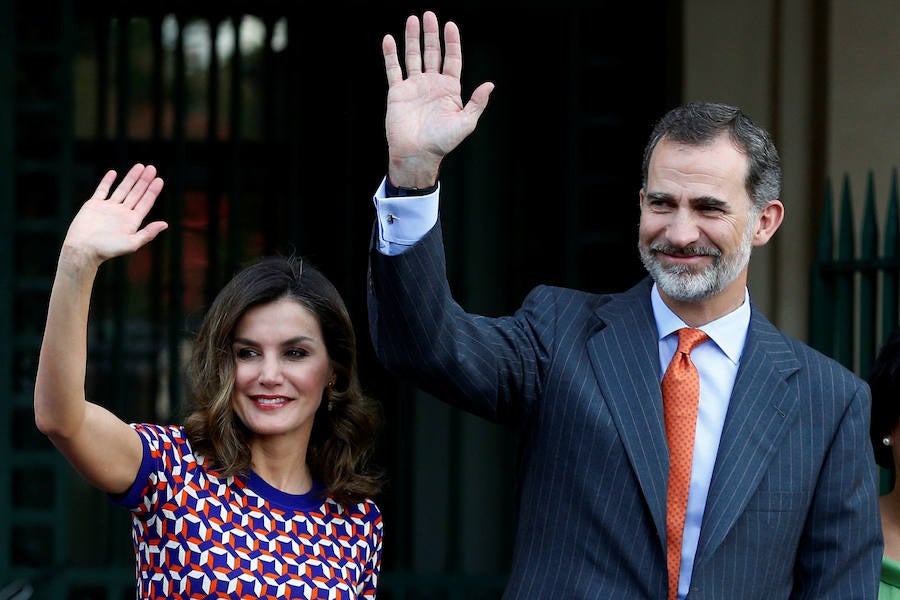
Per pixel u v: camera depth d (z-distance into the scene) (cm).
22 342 1959
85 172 2003
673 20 1933
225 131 2017
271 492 1052
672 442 1028
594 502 1020
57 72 1972
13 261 1947
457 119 977
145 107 2012
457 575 2008
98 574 1962
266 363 1044
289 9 2002
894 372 1141
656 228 1020
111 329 2027
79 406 938
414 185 990
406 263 990
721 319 1061
